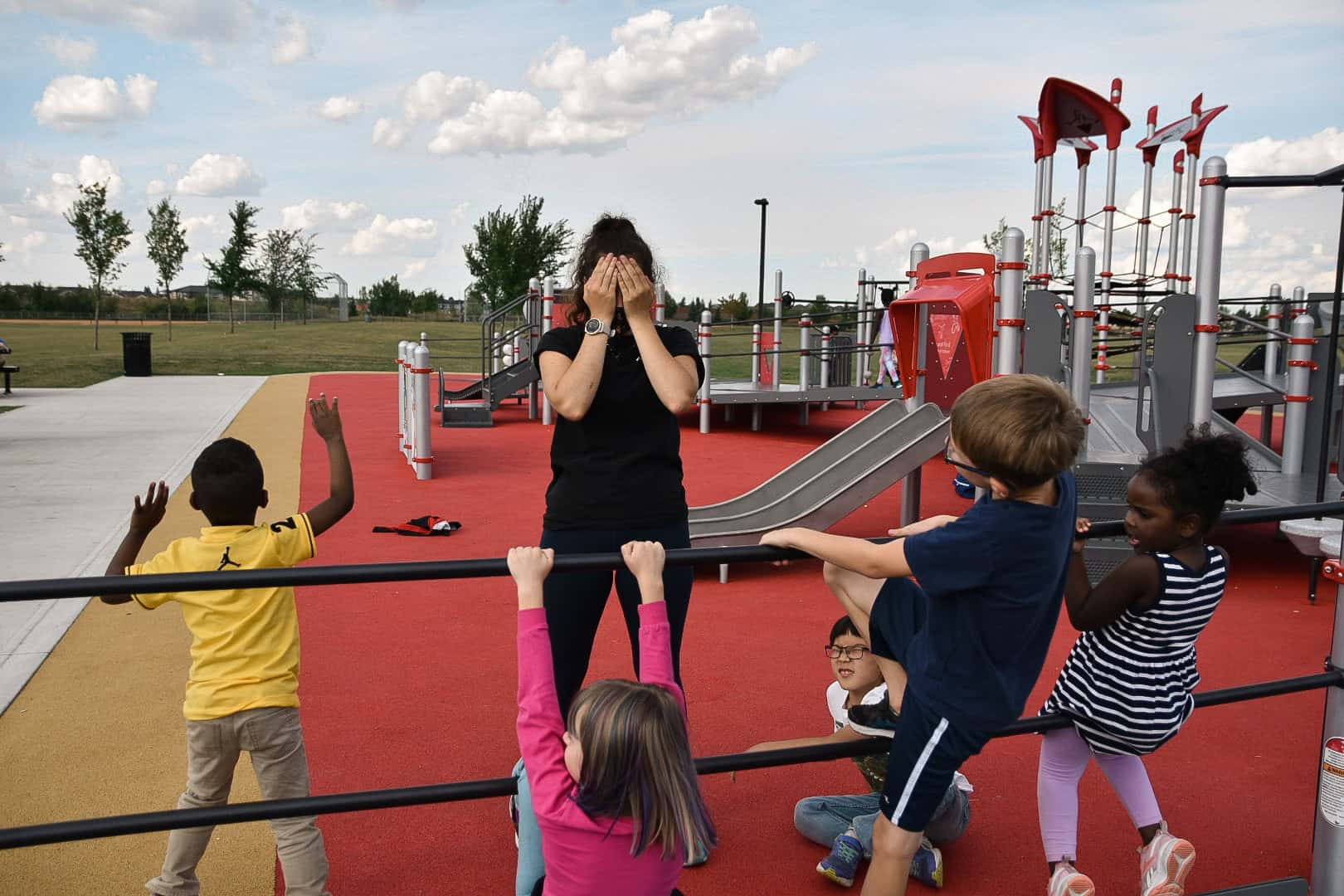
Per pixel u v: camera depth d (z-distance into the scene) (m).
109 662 4.83
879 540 2.22
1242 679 4.83
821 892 2.81
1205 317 5.98
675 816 1.78
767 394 14.40
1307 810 3.41
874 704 2.87
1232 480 2.32
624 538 2.54
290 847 2.50
